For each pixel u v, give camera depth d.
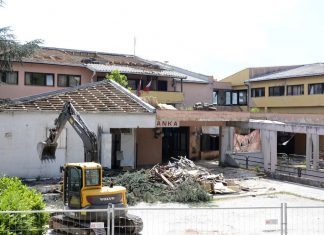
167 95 40.50
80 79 37.09
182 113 28.66
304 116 35.28
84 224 12.88
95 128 25.16
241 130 36.12
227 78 52.97
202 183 22.36
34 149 23.86
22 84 34.22
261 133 30.22
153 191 20.72
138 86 38.94
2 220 9.12
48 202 18.61
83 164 13.57
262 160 31.09
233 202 20.58
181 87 42.88
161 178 22.25
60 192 19.92
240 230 14.88
